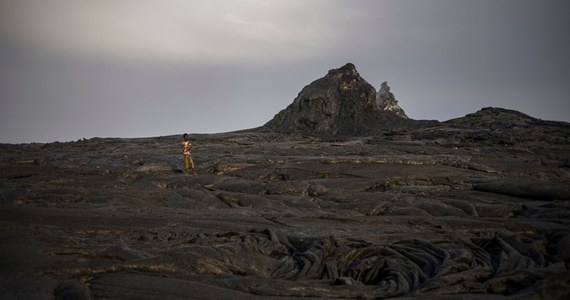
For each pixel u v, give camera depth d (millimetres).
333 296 8602
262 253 11406
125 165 30203
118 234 12836
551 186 19328
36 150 44844
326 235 12930
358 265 10406
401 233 13547
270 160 29875
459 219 15133
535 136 44812
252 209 17250
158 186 23172
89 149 45281
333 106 65750
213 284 8867
